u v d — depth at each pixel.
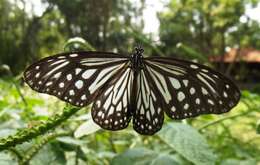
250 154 0.28
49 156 0.18
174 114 0.15
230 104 0.15
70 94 0.14
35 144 0.18
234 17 2.76
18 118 0.24
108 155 0.24
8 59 2.95
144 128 0.15
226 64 3.44
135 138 0.27
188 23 3.07
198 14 3.01
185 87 0.15
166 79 0.15
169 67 0.15
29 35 2.99
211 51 3.28
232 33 3.29
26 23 3.02
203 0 2.81
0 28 3.02
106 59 0.15
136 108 0.15
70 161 0.22
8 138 0.14
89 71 0.15
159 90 0.15
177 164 0.18
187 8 2.91
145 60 0.16
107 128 0.15
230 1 2.68
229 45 3.60
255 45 3.95
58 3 2.45
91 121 0.17
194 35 3.18
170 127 0.17
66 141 0.18
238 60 3.54
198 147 0.17
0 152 0.16
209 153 0.17
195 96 0.15
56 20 2.87
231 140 0.29
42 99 0.27
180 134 0.17
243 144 0.30
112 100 0.15
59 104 0.23
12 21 3.06
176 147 0.17
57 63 0.14
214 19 2.90
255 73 3.64
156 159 0.18
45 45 2.99
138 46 0.16
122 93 0.15
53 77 0.14
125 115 0.15
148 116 0.15
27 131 0.14
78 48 0.20
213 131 0.30
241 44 3.43
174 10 2.95
